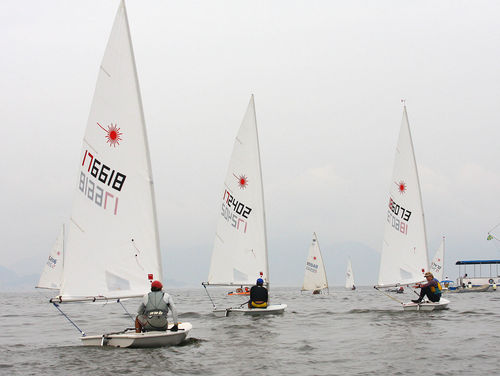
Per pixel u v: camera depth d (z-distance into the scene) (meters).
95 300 14.53
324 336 17.03
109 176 14.88
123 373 11.05
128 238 14.69
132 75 15.00
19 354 13.88
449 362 12.15
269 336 16.97
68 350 14.10
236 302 45.53
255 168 26.28
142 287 14.51
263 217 26.02
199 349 14.00
